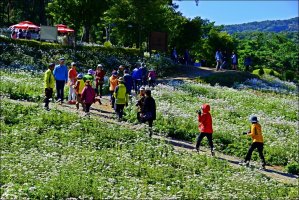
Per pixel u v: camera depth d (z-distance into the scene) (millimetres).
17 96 26984
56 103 27062
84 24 61375
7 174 14836
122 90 24500
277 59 124625
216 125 27703
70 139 19766
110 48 50344
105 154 18328
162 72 50125
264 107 37406
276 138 27078
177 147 22062
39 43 45250
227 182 17172
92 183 14945
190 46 72625
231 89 44469
